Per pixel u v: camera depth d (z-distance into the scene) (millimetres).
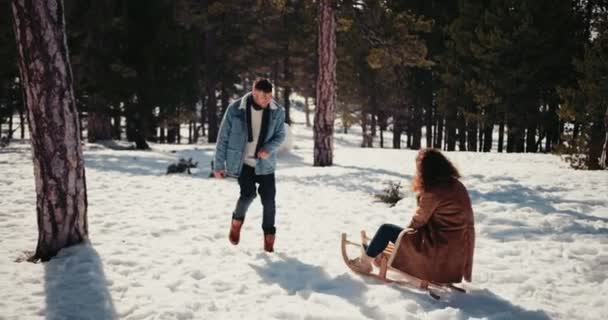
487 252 4973
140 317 3307
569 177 9727
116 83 19703
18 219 6223
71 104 4637
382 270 4113
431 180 3844
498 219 6129
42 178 4586
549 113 23000
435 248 3777
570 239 5355
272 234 4938
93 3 18875
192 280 4047
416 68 28375
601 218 6160
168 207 7152
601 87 13930
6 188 8398
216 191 8734
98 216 6414
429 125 29203
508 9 22047
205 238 5449
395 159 15789
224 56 29828
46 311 3385
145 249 4906
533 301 3709
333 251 5066
